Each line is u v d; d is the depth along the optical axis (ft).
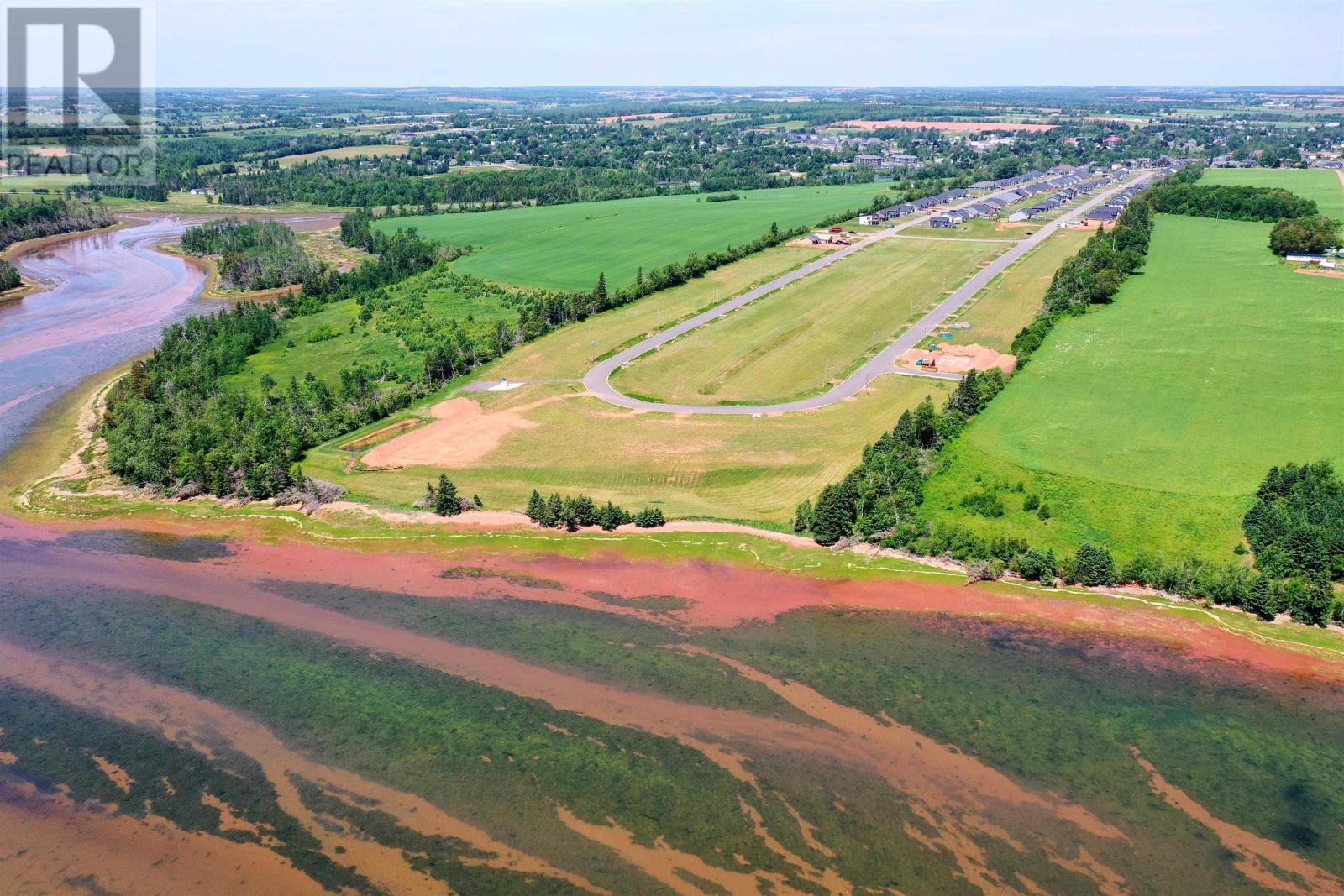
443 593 310.24
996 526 336.49
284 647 283.59
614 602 302.86
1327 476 336.70
